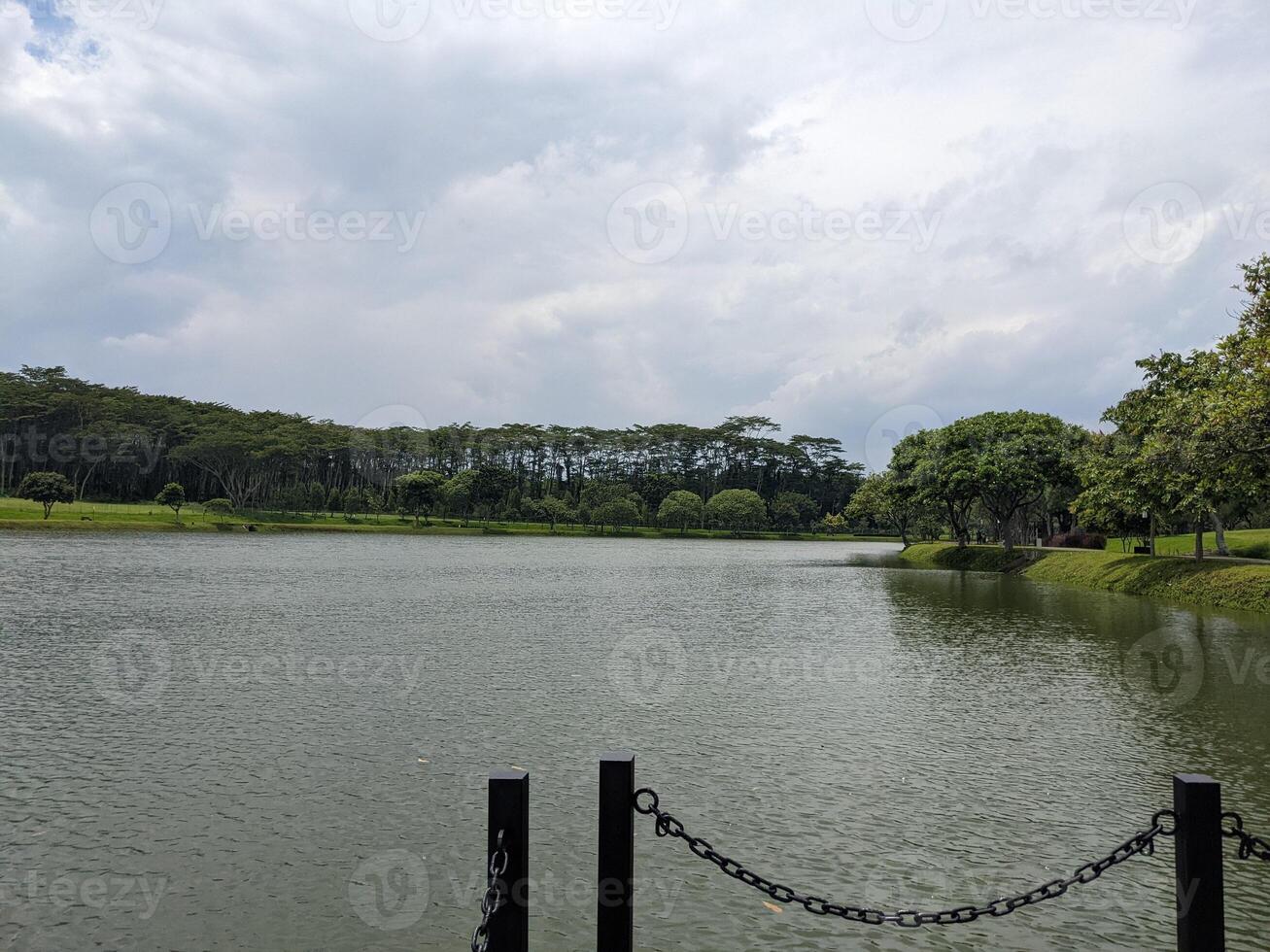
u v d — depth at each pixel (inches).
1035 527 3609.7
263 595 1371.8
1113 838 379.6
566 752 500.7
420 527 5147.6
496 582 1782.7
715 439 7411.4
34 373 5639.8
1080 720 591.8
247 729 542.9
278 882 327.6
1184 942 228.5
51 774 450.6
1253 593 1268.5
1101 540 2716.5
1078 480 2301.9
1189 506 1521.9
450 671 743.1
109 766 463.8
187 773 453.7
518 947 224.8
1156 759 498.6
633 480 7485.2
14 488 4881.9
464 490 5541.3
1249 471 1213.1
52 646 855.1
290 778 447.2
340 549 3107.8
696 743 525.3
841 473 7313.0
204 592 1416.1
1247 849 229.0
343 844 363.9
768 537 6314.0
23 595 1320.1
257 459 5054.1
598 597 1487.5
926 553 3061.0
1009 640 977.5
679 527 6456.7
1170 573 1530.5
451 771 460.8
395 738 523.5
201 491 5457.7
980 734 551.2
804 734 549.0
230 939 285.7
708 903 316.2
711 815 404.8
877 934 294.7
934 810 412.8
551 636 976.3
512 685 687.7
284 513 5103.3
